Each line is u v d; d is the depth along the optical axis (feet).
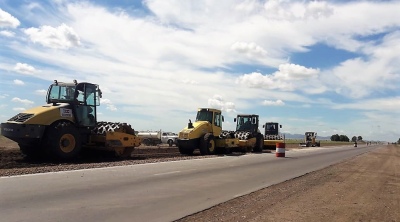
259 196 34.04
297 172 55.88
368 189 40.55
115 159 65.05
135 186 35.86
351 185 43.21
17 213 23.93
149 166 53.98
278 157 88.02
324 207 29.73
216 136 92.43
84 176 40.70
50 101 60.54
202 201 30.53
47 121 55.36
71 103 59.11
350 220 25.67
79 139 58.90
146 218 24.26
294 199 32.99
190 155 85.76
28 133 53.36
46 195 29.60
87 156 65.46
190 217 25.27
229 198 32.35
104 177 40.63
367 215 27.43
